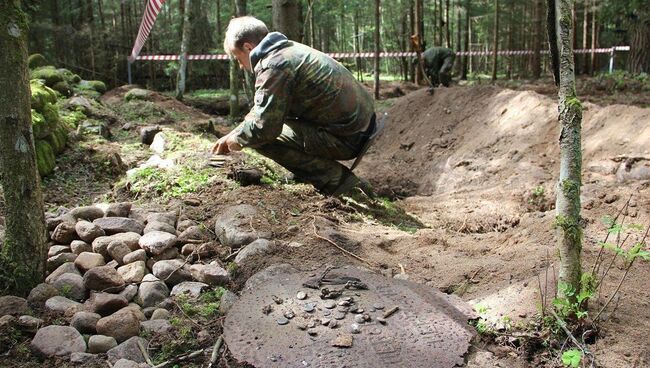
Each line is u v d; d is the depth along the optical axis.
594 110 7.45
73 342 2.82
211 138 7.66
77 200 5.09
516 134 7.91
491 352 2.81
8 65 3.07
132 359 2.75
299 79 4.34
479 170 7.47
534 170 6.68
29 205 3.24
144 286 3.34
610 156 6.39
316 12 19.14
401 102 11.09
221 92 16.19
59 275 3.44
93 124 7.00
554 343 2.82
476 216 5.37
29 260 3.26
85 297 3.33
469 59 27.36
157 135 6.75
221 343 2.87
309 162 4.91
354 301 3.15
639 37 16.69
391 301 3.16
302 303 3.12
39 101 5.59
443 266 3.68
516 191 6.06
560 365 2.71
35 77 8.31
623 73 16.05
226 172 5.26
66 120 6.74
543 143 7.43
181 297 3.33
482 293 3.29
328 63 4.45
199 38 17.91
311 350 2.72
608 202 4.95
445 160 8.34
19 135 3.17
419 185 8.04
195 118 9.31
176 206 4.57
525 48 24.02
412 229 4.82
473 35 28.88
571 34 2.79
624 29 20.38
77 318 2.96
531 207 5.66
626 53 21.17
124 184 5.25
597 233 4.28
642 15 16.39
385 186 7.67
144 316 3.13
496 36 18.27
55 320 3.01
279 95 4.23
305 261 3.69
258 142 4.37
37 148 5.33
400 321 2.96
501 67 27.17
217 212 4.43
